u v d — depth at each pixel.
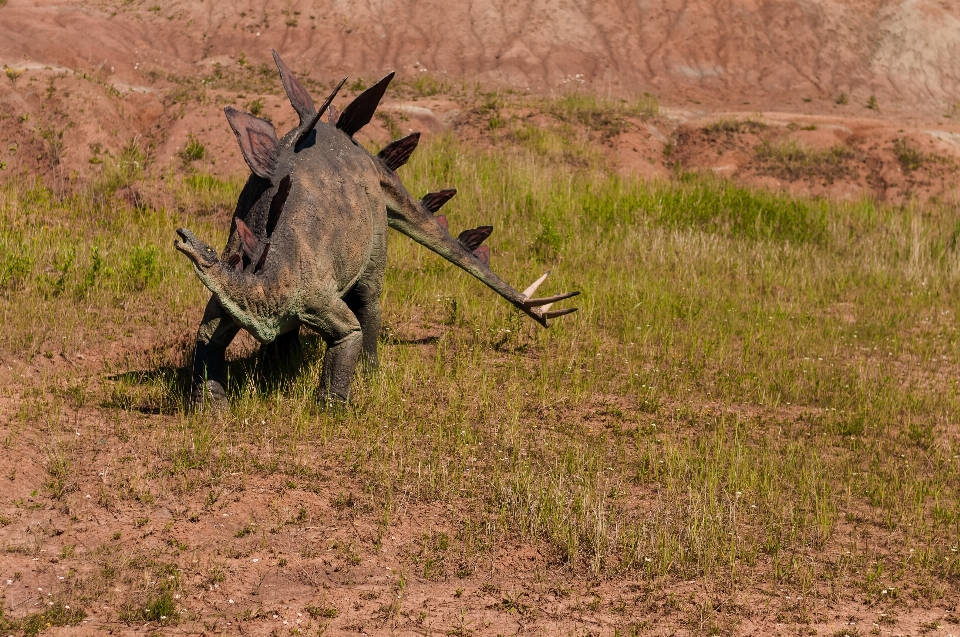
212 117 59.47
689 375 34.41
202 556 20.52
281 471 24.12
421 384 30.98
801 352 37.91
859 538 23.94
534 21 84.25
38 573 19.34
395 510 22.97
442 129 65.50
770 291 44.81
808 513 24.95
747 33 86.75
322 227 26.05
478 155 59.56
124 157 55.00
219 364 26.33
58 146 54.31
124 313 33.88
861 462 28.70
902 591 21.58
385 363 31.95
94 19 77.19
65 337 31.02
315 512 22.56
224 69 73.62
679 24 86.62
